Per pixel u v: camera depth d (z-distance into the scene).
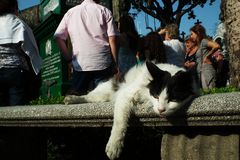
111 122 2.98
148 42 5.36
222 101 2.33
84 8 4.84
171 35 6.04
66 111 3.28
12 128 4.45
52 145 5.79
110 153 2.82
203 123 2.44
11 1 4.84
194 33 7.27
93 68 4.77
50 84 7.82
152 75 3.15
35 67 4.88
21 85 4.86
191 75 3.18
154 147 5.32
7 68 4.72
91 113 3.07
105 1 7.55
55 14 7.07
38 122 3.64
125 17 5.90
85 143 5.62
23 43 4.71
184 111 2.49
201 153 2.48
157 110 2.66
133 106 2.88
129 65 5.69
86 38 4.77
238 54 4.75
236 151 2.31
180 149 2.61
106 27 4.89
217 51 7.47
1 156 4.36
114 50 4.85
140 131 5.30
